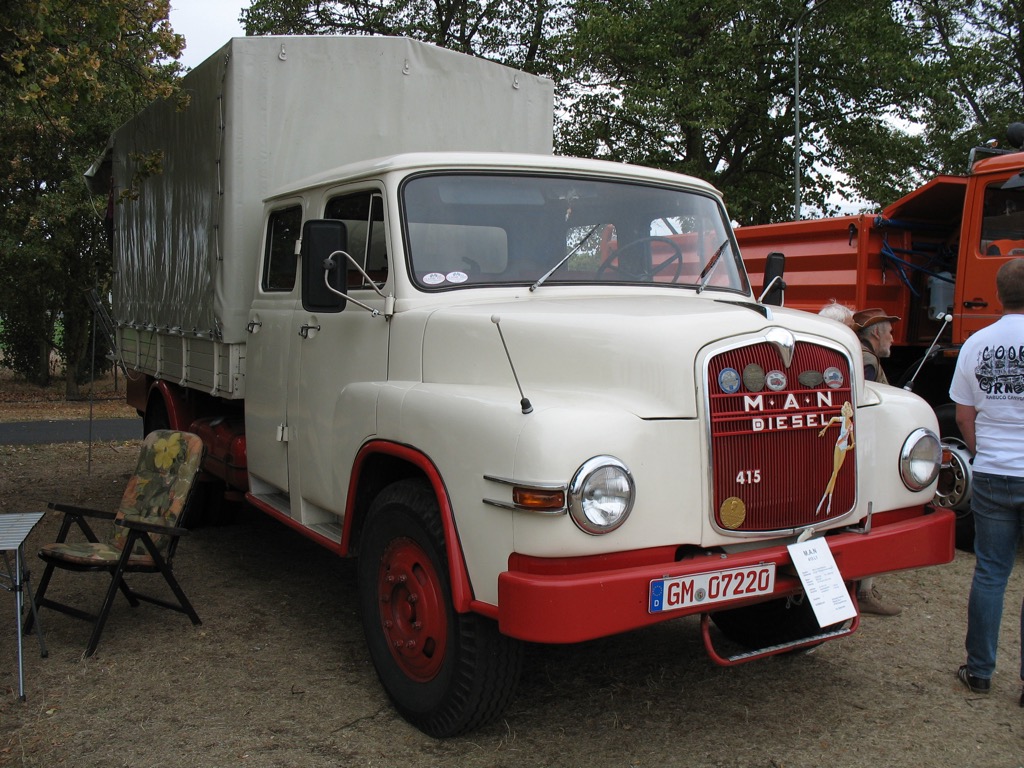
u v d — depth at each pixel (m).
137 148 7.87
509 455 3.04
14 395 21.83
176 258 6.62
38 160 17.22
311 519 4.71
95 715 3.82
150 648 4.59
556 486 2.92
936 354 7.05
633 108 18.83
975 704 3.99
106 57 7.18
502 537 3.08
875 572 3.52
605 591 2.94
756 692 4.08
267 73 5.43
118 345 8.95
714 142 22.33
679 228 4.59
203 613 5.12
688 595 3.07
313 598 5.40
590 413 3.07
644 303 3.78
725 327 3.29
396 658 3.71
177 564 6.11
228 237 5.44
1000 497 3.95
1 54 6.45
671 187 4.65
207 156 5.82
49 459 10.82
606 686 4.13
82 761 3.43
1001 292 4.07
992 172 6.39
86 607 5.22
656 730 3.70
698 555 3.23
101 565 4.47
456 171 4.20
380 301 4.11
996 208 6.41
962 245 6.62
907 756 3.51
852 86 20.39
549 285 4.12
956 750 3.57
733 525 3.23
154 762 3.42
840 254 7.70
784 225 8.35
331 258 3.95
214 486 6.80
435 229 4.11
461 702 3.37
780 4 20.22
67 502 8.16
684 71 19.30
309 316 4.67
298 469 4.73
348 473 4.11
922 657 4.53
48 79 6.45
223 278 5.49
